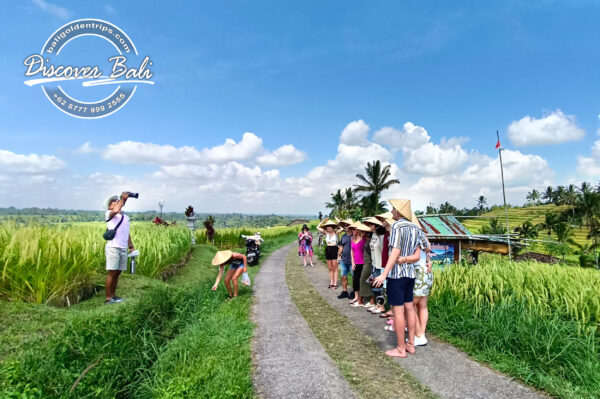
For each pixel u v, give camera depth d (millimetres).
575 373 3541
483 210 127625
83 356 3273
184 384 3365
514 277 5629
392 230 4375
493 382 3600
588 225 50281
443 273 6234
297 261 15898
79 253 5520
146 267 7852
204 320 5797
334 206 54438
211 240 20719
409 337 4449
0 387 2480
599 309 4176
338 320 5969
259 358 4273
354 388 3461
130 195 5527
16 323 3566
